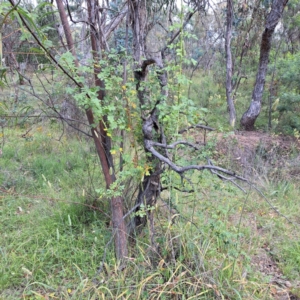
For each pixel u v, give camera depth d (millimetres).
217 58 10039
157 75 2273
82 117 4648
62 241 2855
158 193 2613
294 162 4902
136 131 2359
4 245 2822
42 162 4699
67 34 2320
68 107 4285
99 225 3141
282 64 7223
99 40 2498
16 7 1474
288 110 6812
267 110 7688
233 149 4766
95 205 3387
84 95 2041
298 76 6574
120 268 2434
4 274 2455
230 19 6688
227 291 2275
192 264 2389
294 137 6164
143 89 2391
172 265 2365
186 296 2213
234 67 9219
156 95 2320
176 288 2230
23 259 2625
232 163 4363
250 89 9352
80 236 2936
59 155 5023
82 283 2201
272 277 2676
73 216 3195
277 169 4637
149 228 2504
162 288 2252
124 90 2258
